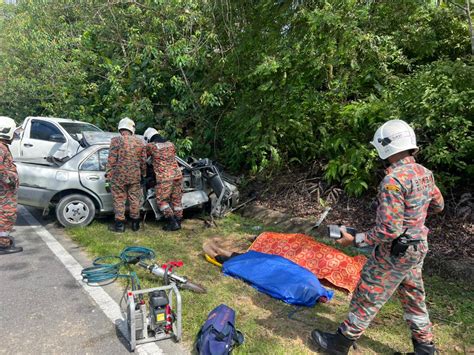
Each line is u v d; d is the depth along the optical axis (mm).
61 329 3264
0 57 14375
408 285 2744
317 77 7164
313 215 6387
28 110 14250
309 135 7273
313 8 6141
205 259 4938
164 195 5914
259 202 7320
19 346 3014
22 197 5734
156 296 3119
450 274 4371
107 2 8414
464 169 5324
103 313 3543
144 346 3055
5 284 4086
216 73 8141
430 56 7082
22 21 13062
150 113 9008
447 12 6520
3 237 4906
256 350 3008
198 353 2893
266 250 4953
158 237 5773
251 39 6902
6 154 4727
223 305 3240
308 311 3684
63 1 10188
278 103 7172
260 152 7520
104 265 3982
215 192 6852
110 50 10297
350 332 2803
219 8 7129
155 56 8375
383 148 2617
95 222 6332
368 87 7043
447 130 5293
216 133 8812
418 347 2838
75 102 11242
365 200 6332
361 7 6043
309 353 3010
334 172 6480
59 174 5840
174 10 7949
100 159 6227
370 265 2717
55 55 10594
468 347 3135
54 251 5105
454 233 4988
